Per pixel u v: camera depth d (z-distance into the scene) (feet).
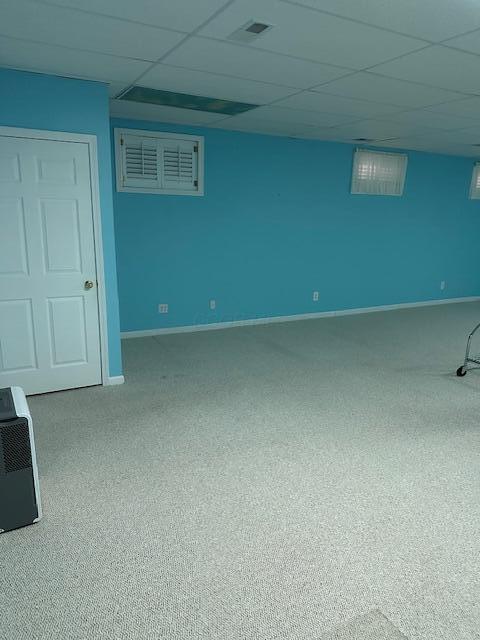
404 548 6.80
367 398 12.36
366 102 12.68
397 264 23.76
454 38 7.96
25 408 6.88
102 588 5.96
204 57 9.29
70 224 11.53
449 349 17.16
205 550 6.66
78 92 10.95
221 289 19.20
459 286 26.50
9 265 11.11
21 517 6.98
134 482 8.29
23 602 5.72
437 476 8.71
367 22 7.40
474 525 7.36
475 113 13.83
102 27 7.86
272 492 8.09
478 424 10.94
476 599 5.91
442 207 24.32
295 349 16.76
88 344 12.45
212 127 17.02
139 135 16.07
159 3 6.90
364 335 18.90
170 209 17.30
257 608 5.70
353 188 21.16
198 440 9.86
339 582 6.13
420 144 20.11
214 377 13.71
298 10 7.03
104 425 10.46
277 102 12.94
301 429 10.47
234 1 6.77
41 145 10.83
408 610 5.71
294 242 20.38
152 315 18.04
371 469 8.89
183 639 5.25
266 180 18.95
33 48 8.87
